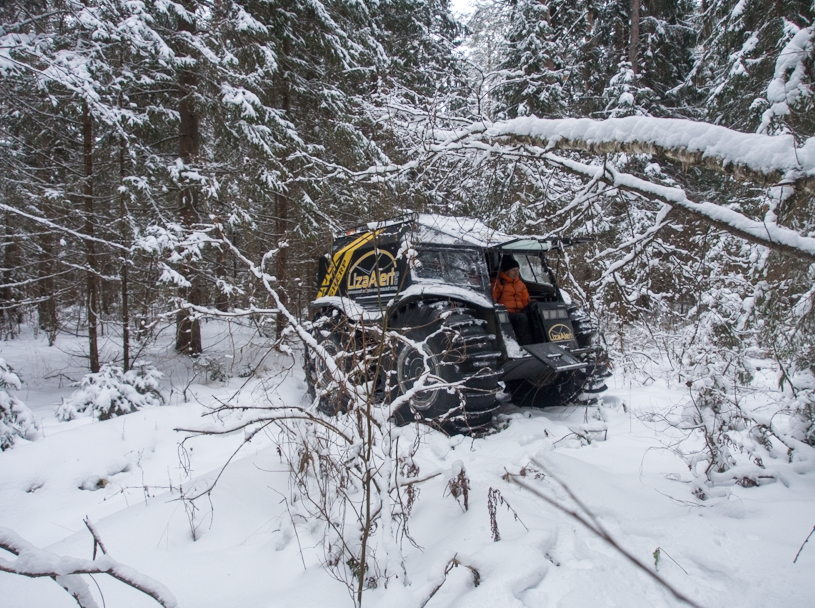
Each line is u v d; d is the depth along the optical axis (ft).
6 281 32.96
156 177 24.26
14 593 6.62
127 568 4.53
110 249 21.62
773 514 8.18
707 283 17.70
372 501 9.21
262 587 7.00
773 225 8.93
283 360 25.70
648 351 23.06
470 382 12.90
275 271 28.55
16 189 22.34
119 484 11.97
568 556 7.20
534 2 38.91
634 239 14.49
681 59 46.16
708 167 9.53
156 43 20.97
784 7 23.65
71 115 22.56
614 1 43.96
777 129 14.58
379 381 14.98
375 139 28.81
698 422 10.51
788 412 11.17
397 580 6.72
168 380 22.95
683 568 6.90
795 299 12.79
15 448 12.60
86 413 16.61
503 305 14.46
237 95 23.56
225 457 13.24
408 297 14.60
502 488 9.35
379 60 33.63
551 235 14.80
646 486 9.51
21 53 18.43
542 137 12.62
